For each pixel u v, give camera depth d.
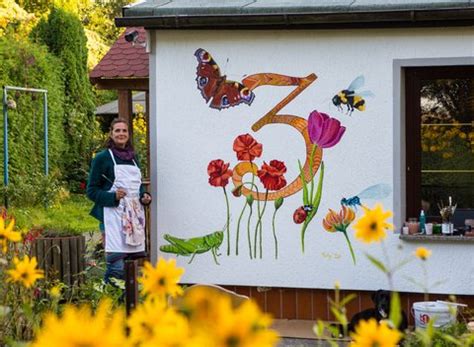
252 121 7.93
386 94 7.64
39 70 19.64
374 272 7.69
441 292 7.55
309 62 7.78
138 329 2.09
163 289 2.57
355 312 7.77
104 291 6.42
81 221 17.19
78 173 21.70
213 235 8.05
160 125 8.12
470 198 7.66
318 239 7.82
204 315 1.86
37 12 29.72
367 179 7.70
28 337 4.64
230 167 7.99
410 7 7.34
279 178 7.88
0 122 18.11
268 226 7.93
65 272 8.23
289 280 7.90
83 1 32.03
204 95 8.02
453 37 7.50
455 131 7.66
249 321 1.71
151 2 8.19
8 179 18.05
